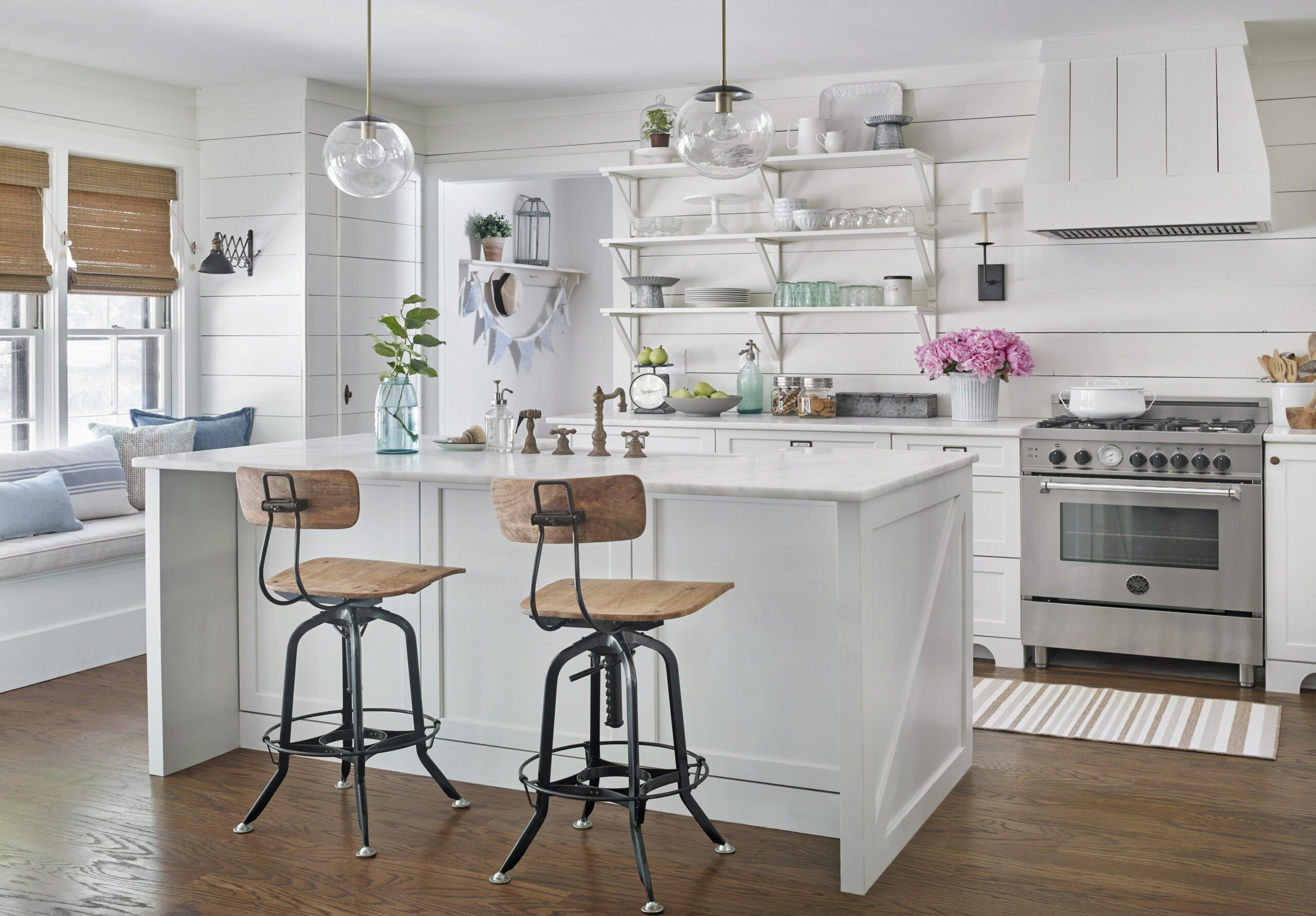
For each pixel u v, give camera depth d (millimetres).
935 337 5660
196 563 3760
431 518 3576
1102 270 5336
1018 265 5473
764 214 5938
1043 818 3283
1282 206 5031
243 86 5973
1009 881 2883
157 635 3627
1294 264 5031
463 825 3260
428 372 3834
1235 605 4566
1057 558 4840
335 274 6066
